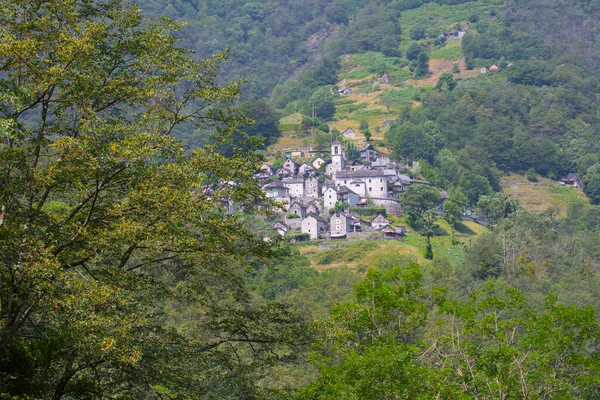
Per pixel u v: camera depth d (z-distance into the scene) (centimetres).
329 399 4125
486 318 4522
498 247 16925
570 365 4381
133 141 3744
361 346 4594
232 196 4022
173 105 4188
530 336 4294
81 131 3866
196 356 3953
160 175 3819
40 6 4038
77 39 3834
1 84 3616
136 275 3881
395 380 4150
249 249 4088
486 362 4303
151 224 3744
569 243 19375
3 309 3488
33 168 3728
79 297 3334
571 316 4309
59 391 3528
